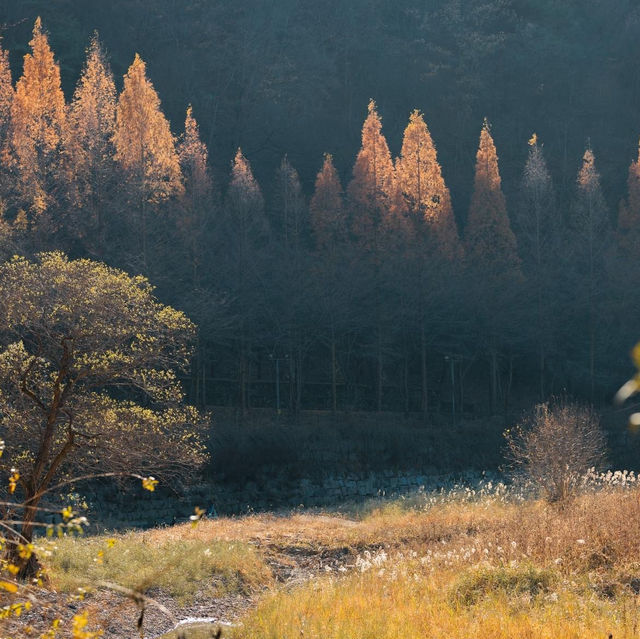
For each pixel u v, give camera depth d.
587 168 76.75
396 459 57.03
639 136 116.50
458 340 71.44
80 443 18.05
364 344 71.50
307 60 118.06
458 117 114.25
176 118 100.44
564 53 129.50
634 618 12.32
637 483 28.53
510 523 21.45
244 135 103.19
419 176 67.88
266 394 70.00
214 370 72.00
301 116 108.75
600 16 138.88
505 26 136.50
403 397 74.19
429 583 16.31
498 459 60.03
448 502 31.95
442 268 66.06
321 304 61.91
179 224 56.16
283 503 50.22
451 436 60.72
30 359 17.06
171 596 17.22
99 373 18.02
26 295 17.03
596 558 16.17
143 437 18.66
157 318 18.45
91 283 17.66
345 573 19.88
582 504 24.56
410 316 66.00
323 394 72.38
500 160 111.12
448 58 127.31
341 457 54.94
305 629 13.11
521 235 83.19
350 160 102.56
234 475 49.56
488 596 14.14
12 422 17.50
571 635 11.33
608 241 77.81
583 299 73.06
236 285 60.28
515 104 123.00
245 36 114.50
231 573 19.50
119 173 56.00
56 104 59.47
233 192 63.09
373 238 66.44
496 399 75.31
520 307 69.56
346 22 127.94
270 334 61.78
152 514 43.84
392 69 121.94
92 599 15.71
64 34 93.06
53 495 27.53
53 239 52.75
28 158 55.66
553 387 77.12
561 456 28.30
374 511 32.12
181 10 116.56
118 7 106.94
